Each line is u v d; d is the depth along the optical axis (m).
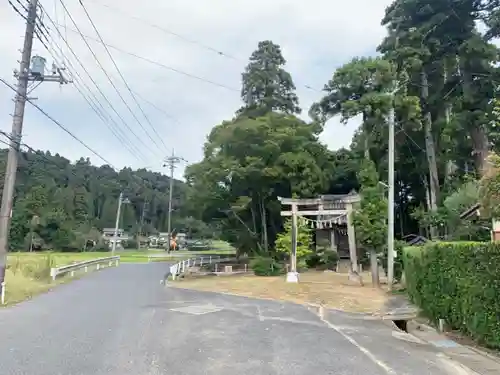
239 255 38.09
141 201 96.62
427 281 12.08
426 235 34.66
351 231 24.08
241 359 7.28
